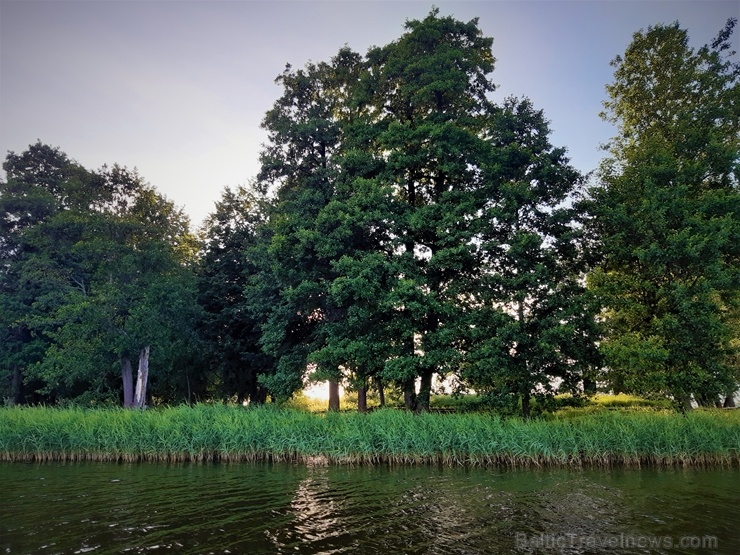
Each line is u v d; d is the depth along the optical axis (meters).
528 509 12.98
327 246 24.38
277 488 15.51
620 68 29.47
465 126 26.89
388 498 14.20
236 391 39.66
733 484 15.45
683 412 22.25
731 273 23.06
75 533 11.29
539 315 23.61
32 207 36.84
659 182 24.98
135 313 29.41
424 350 23.88
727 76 25.92
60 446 20.48
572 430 19.03
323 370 25.17
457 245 24.06
